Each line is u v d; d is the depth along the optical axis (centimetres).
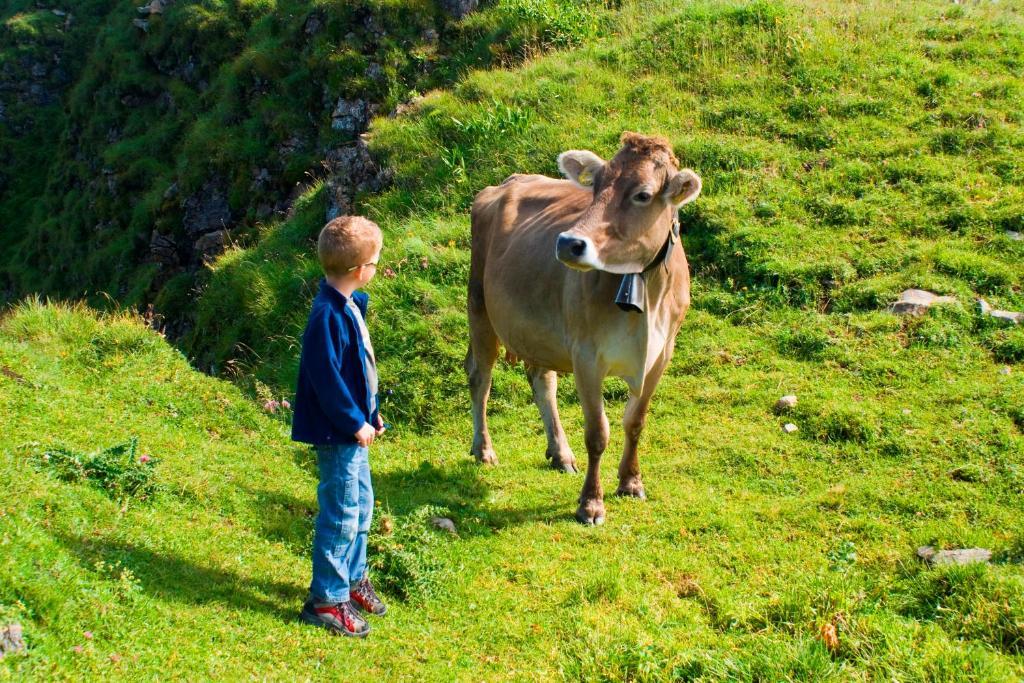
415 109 1667
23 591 400
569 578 582
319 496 478
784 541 639
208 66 2494
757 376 920
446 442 907
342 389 459
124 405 733
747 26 1595
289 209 1892
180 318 1994
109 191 2503
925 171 1191
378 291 1173
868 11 1628
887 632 466
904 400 845
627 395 936
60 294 2541
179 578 480
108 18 3069
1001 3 1730
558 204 751
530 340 736
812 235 1116
